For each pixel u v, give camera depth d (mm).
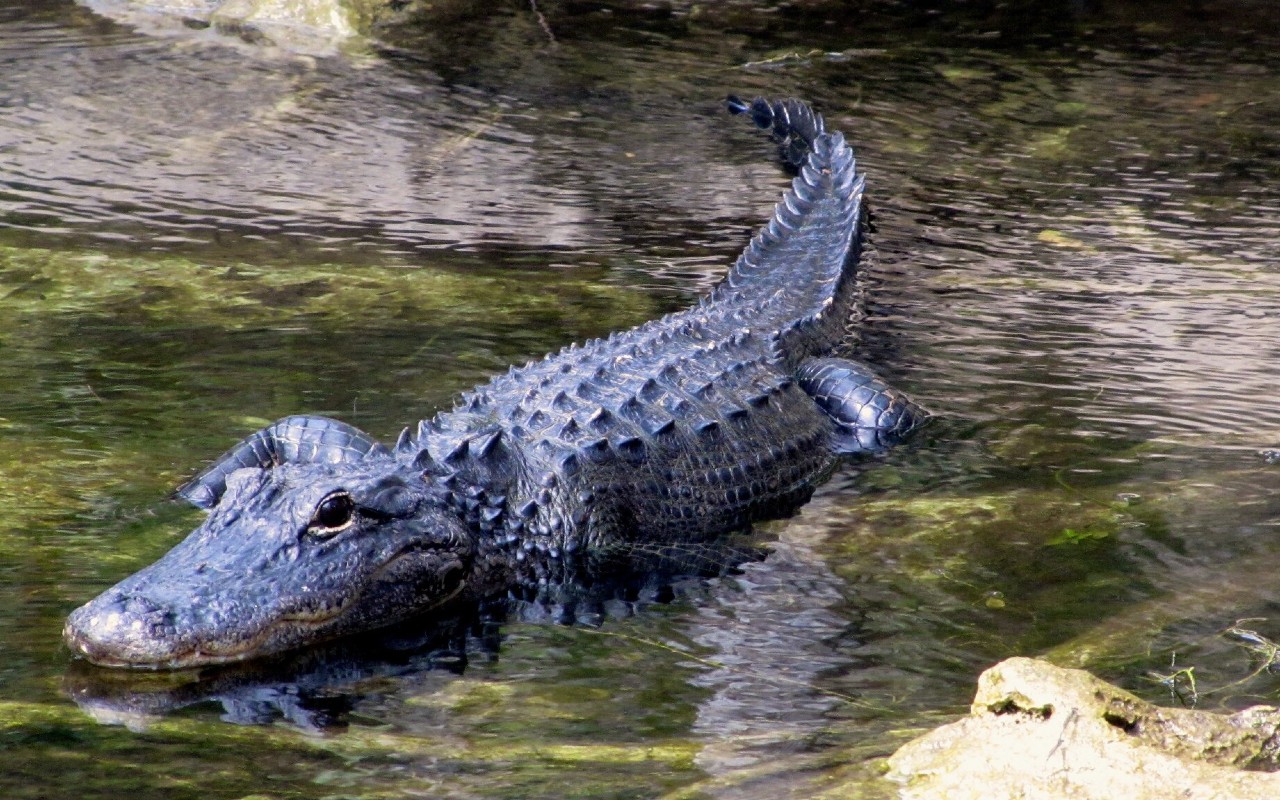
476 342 19625
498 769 9672
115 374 17656
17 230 23188
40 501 14023
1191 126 31312
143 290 20906
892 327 21281
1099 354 20172
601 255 23891
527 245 24141
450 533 13406
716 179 27922
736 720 10562
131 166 26625
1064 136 30734
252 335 19359
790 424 17562
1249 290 22859
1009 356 20172
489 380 18125
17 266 21594
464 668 11680
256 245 23281
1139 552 14023
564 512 14586
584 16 37969
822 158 27141
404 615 12953
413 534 13047
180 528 13602
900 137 30469
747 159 29078
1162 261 24266
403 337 19641
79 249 22516
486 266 23031
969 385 19109
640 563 14484
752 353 18734
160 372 17812
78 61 32094
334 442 15086
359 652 12094
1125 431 17453
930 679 11375
